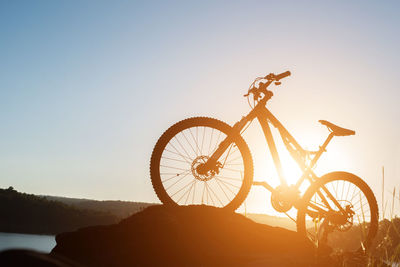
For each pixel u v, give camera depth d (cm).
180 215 415
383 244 298
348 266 383
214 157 439
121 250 379
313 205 472
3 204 16200
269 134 472
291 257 400
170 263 377
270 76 478
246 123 466
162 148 432
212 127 449
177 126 438
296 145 485
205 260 382
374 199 489
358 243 420
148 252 378
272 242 417
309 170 490
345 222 474
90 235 389
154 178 425
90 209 17638
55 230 15212
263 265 379
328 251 426
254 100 479
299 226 463
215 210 427
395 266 277
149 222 391
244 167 452
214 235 404
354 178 491
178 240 386
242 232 412
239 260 384
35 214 16100
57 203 18062
